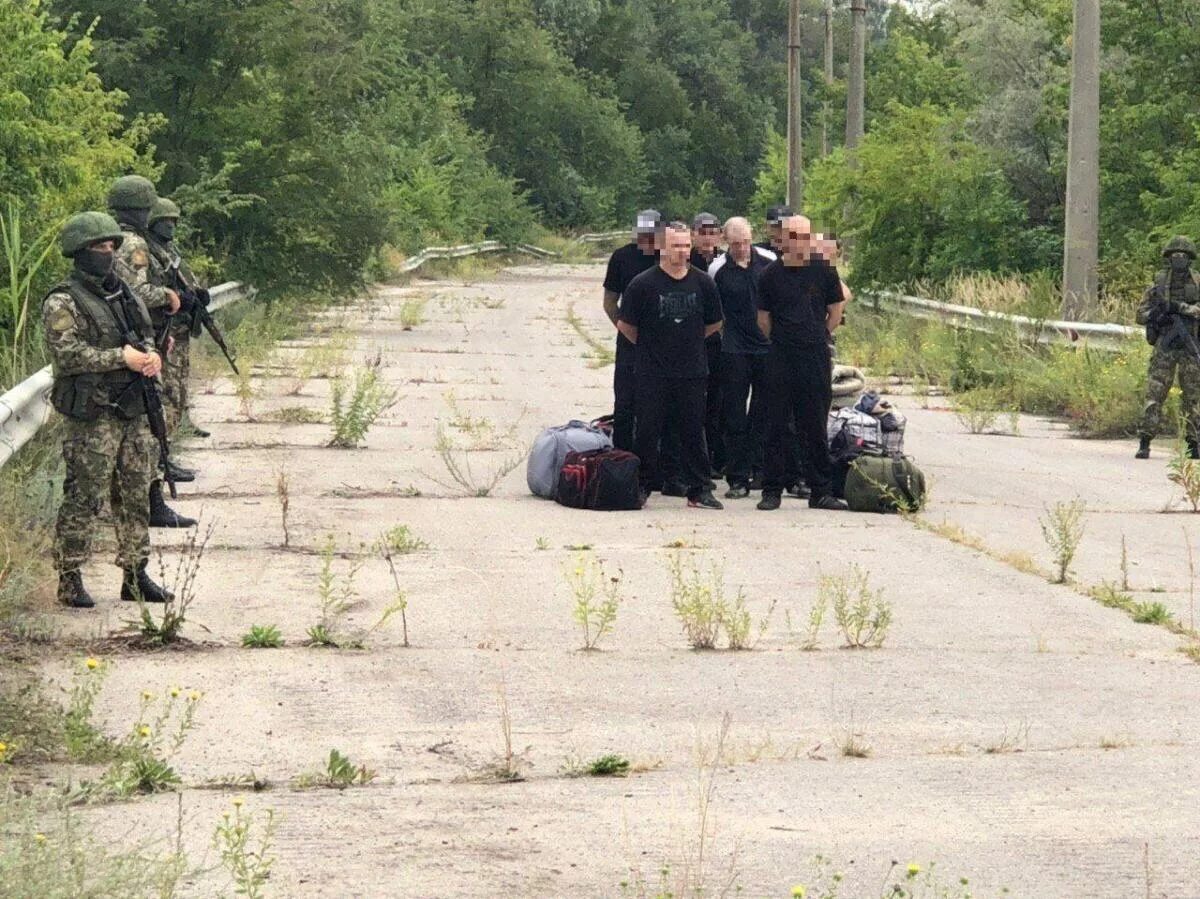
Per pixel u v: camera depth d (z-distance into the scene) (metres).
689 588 10.26
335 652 8.66
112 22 27.06
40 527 10.11
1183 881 5.62
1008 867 5.75
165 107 27.70
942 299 28.16
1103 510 13.68
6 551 9.31
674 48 108.62
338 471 14.45
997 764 7.02
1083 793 6.62
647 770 6.89
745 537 12.09
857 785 6.70
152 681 7.98
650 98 100.31
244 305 28.14
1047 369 21.22
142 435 9.31
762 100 114.25
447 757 7.01
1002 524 12.88
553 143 84.88
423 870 5.63
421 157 63.31
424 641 8.95
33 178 17.05
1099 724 7.66
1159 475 15.70
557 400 20.08
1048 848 5.95
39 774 6.56
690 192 101.19
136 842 5.74
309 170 28.73
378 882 5.50
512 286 48.69
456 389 20.97
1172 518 13.35
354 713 7.61
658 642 9.07
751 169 108.31
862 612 9.18
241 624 9.16
